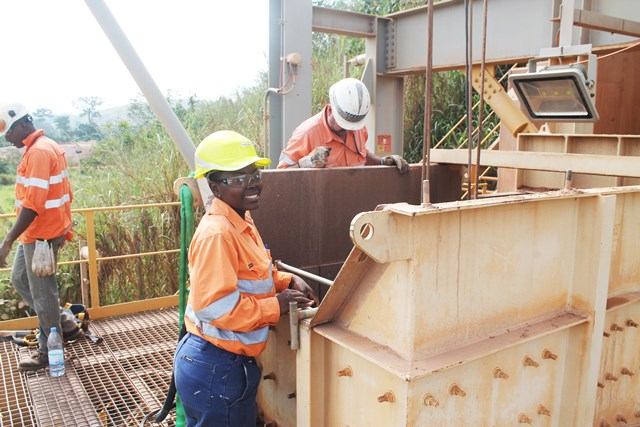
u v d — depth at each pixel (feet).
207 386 6.77
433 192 11.63
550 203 6.57
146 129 27.84
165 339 15.02
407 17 17.62
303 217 9.71
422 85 35.06
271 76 16.43
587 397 7.05
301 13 15.84
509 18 14.66
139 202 22.12
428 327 5.53
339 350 6.33
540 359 6.70
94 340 14.64
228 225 6.55
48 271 12.76
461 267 5.71
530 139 12.87
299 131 12.57
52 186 12.73
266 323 6.57
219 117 28.48
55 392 12.12
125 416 11.24
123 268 20.76
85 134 38.86
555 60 10.26
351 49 35.94
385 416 5.67
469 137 7.55
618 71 15.38
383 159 11.37
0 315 18.17
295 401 7.43
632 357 8.38
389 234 5.12
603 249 6.75
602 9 13.53
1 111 12.31
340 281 5.82
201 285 6.32
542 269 6.64
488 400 6.11
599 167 8.57
